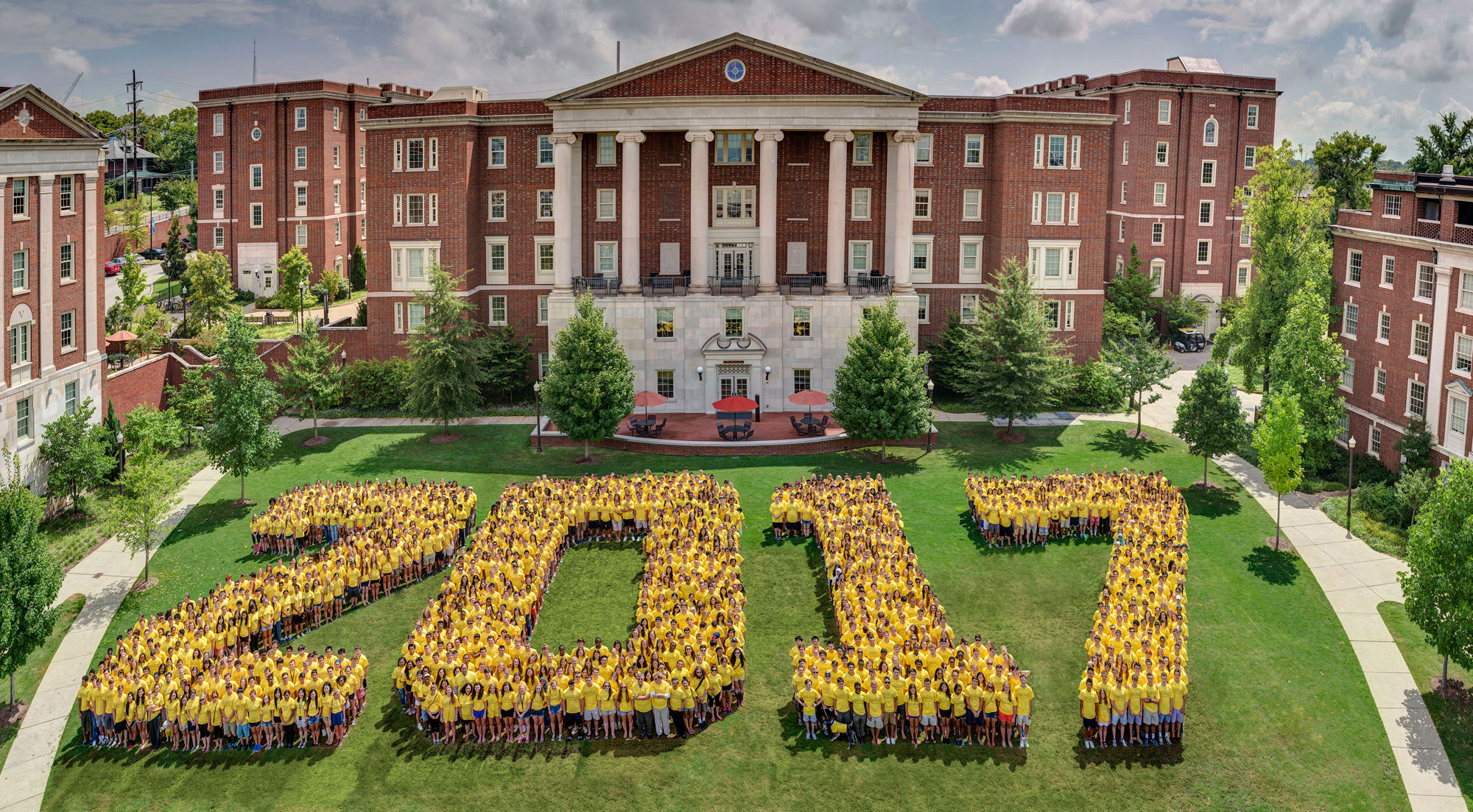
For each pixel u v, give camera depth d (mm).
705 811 26016
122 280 73688
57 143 45594
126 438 48812
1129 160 83562
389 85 94562
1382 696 30734
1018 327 53562
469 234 63781
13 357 43406
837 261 59906
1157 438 54875
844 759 27812
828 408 60094
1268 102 83625
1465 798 26719
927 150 64438
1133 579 33250
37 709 30891
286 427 58094
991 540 40375
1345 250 51969
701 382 59938
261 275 89500
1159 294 84562
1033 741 28516
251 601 32812
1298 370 47844
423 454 52781
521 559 34844
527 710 28625
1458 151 77000
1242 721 29547
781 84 58719
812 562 38625
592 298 51656
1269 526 42469
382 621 34812
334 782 27141
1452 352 42844
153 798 26703
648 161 62656
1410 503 40719
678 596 32500
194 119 153625
